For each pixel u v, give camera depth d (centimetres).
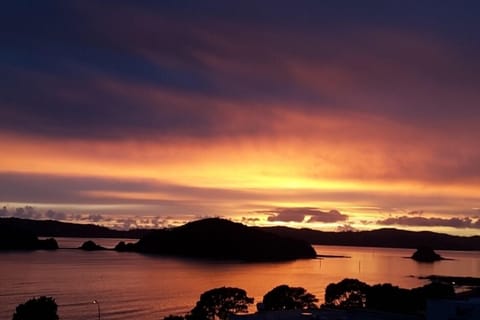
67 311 18888
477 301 7219
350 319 7944
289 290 13050
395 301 12712
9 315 18125
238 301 12556
